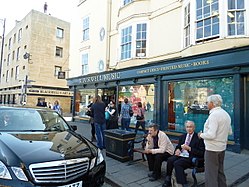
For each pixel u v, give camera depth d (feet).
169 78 32.45
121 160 20.38
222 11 26.45
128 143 20.62
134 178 16.63
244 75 25.44
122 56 42.60
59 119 18.60
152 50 38.14
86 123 52.75
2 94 120.47
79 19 61.00
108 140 22.36
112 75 43.16
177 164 14.05
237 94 24.62
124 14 42.29
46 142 12.82
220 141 12.27
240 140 24.18
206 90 28.45
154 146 17.21
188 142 15.11
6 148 11.37
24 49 97.25
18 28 106.73
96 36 53.31
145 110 36.70
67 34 105.09
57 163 10.78
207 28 28.40
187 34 31.99
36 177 10.22
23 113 17.29
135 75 37.58
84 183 11.44
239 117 24.30
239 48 23.98
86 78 52.08
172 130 32.07
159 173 16.30
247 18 25.67
